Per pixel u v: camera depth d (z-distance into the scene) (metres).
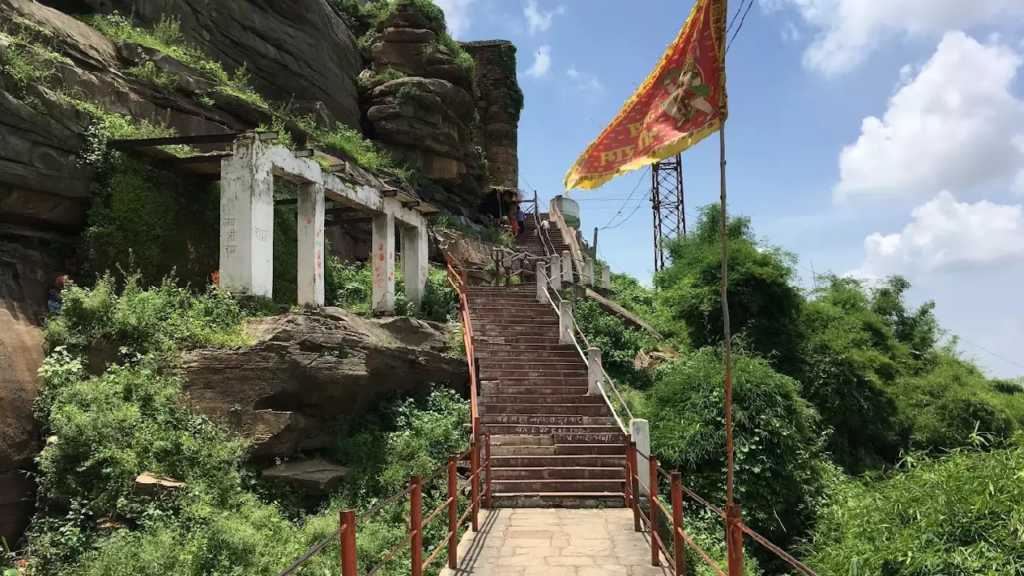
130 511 7.12
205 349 9.00
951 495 8.30
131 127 11.41
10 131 9.18
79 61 11.59
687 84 6.21
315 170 12.51
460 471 10.38
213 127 14.34
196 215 12.11
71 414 7.54
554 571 6.64
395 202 15.55
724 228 5.83
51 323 8.67
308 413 9.81
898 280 25.95
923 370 21.06
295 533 7.51
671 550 8.72
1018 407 18.94
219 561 6.36
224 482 7.80
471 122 29.48
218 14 17.33
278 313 10.87
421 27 25.11
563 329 14.66
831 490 11.95
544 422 11.54
